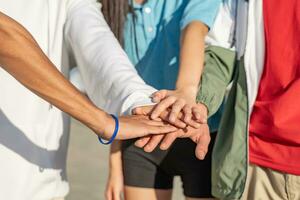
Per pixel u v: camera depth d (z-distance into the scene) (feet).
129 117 4.32
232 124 5.33
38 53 3.88
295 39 5.12
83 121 4.09
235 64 5.44
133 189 5.86
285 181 5.21
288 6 5.15
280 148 5.19
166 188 5.90
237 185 5.23
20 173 4.42
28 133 4.44
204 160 5.74
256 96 5.25
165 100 4.41
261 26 5.22
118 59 4.64
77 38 4.75
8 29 3.80
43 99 4.14
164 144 4.44
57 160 4.67
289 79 5.14
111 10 5.63
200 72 5.23
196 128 4.50
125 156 5.85
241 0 5.41
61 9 4.70
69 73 4.97
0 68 4.33
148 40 5.73
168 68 5.68
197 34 5.34
